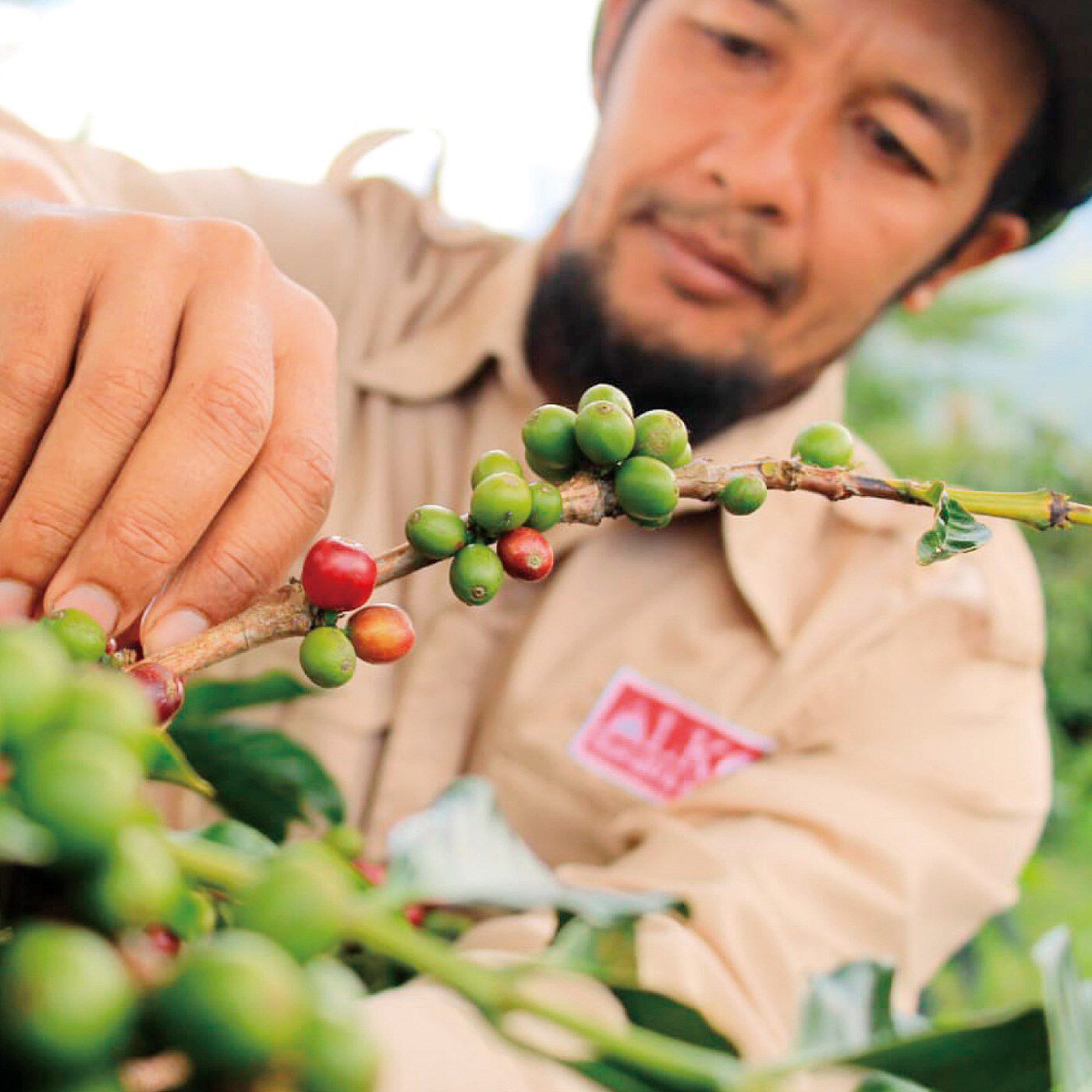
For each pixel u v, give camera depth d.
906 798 1.43
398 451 1.72
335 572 0.59
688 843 1.24
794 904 1.19
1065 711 4.39
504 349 1.67
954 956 2.14
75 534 0.74
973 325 5.00
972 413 4.97
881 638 1.55
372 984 0.76
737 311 1.56
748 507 0.66
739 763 1.52
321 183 1.93
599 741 1.54
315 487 0.81
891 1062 0.43
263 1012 0.28
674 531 1.65
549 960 0.51
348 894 0.34
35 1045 0.27
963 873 1.38
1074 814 3.94
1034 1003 0.42
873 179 1.47
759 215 1.49
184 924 0.41
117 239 0.82
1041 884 3.26
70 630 0.58
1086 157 1.59
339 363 1.74
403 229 1.90
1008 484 4.82
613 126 1.58
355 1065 0.31
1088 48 1.37
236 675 1.52
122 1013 0.28
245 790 0.94
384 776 1.54
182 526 0.73
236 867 0.35
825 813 1.33
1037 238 1.80
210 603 0.75
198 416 0.74
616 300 1.58
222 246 0.84
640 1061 0.34
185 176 1.68
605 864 1.47
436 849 0.44
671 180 1.52
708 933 1.06
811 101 1.44
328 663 0.61
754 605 1.55
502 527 0.63
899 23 1.37
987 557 1.66
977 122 1.44
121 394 0.75
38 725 0.32
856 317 1.59
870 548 1.61
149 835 0.33
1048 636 4.45
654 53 1.53
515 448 1.68
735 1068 0.34
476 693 1.61
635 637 1.57
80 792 0.30
